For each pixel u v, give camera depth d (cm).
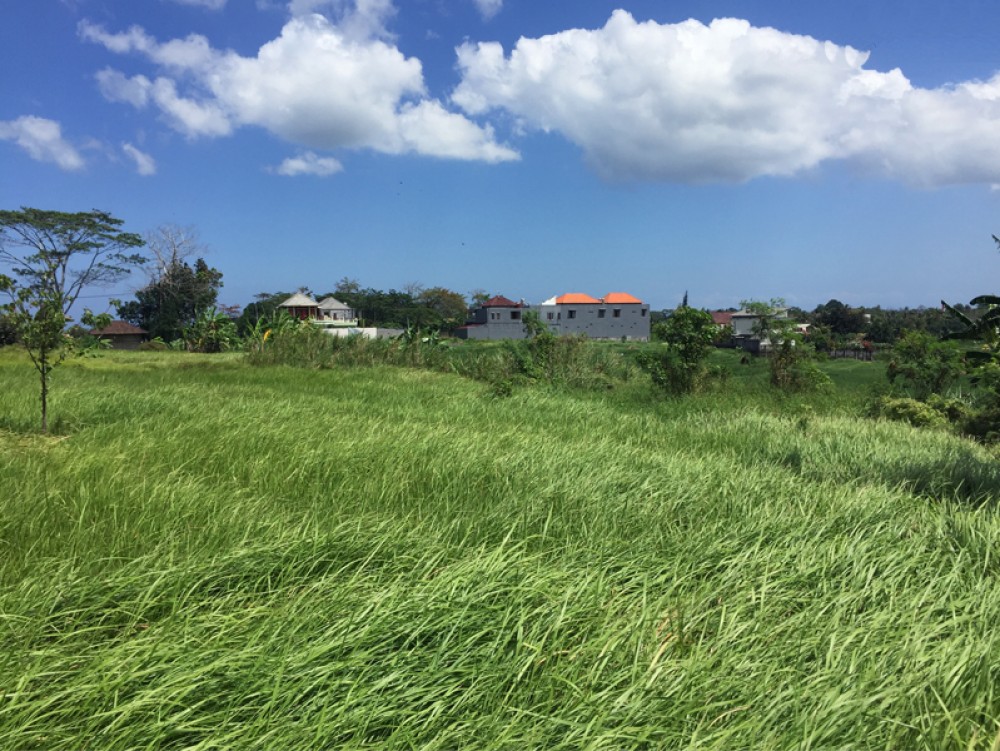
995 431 1057
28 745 228
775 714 255
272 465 635
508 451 751
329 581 360
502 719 254
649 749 243
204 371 2172
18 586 338
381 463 657
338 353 2788
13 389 1334
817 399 1653
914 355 1583
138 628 321
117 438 741
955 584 397
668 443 941
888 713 267
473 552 415
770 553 428
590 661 295
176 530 436
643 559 423
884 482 686
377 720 249
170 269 7431
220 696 259
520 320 9306
